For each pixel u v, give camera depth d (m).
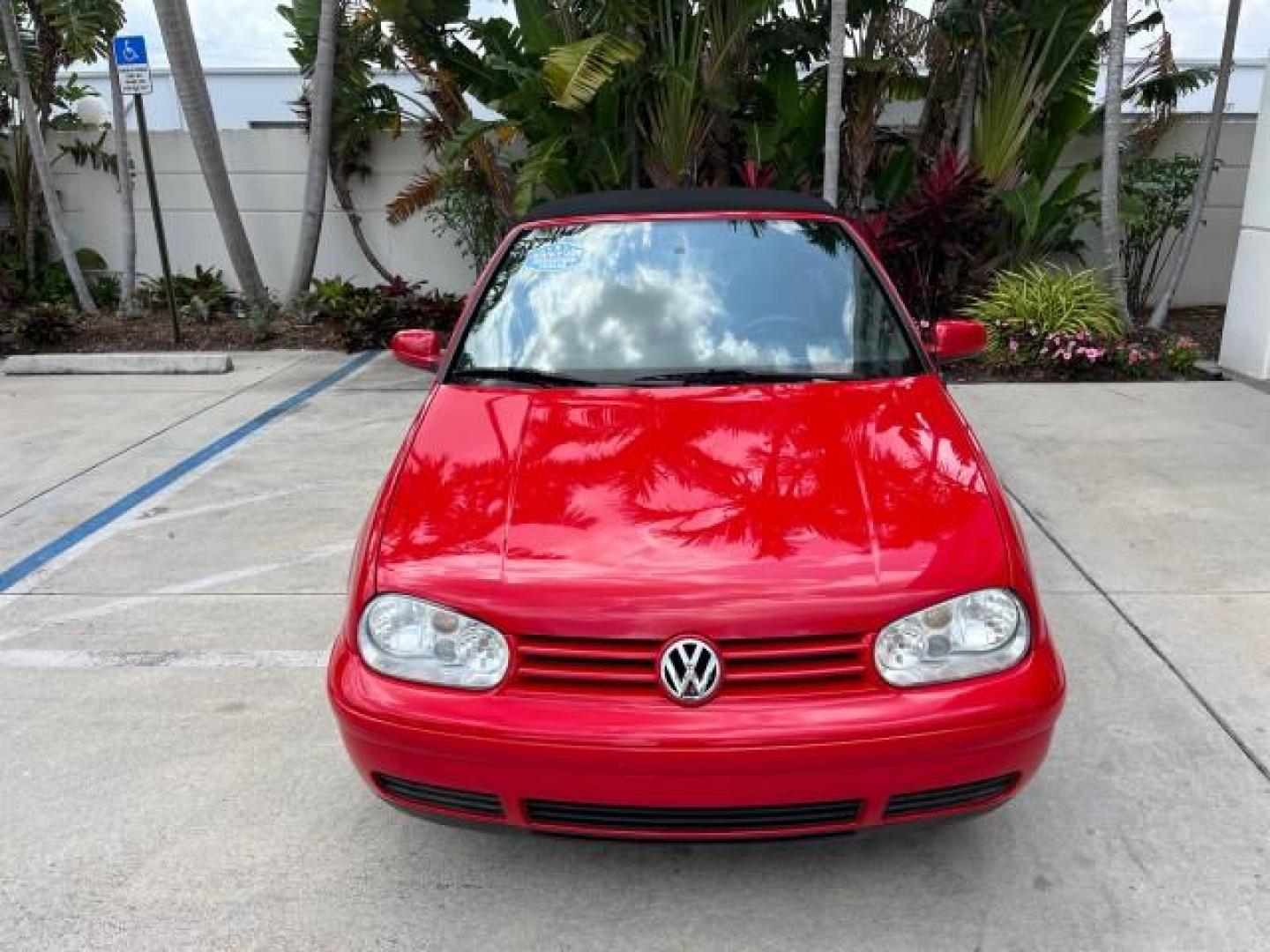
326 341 9.62
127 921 2.43
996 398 7.11
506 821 2.24
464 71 9.38
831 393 2.99
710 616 2.14
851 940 2.32
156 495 5.49
